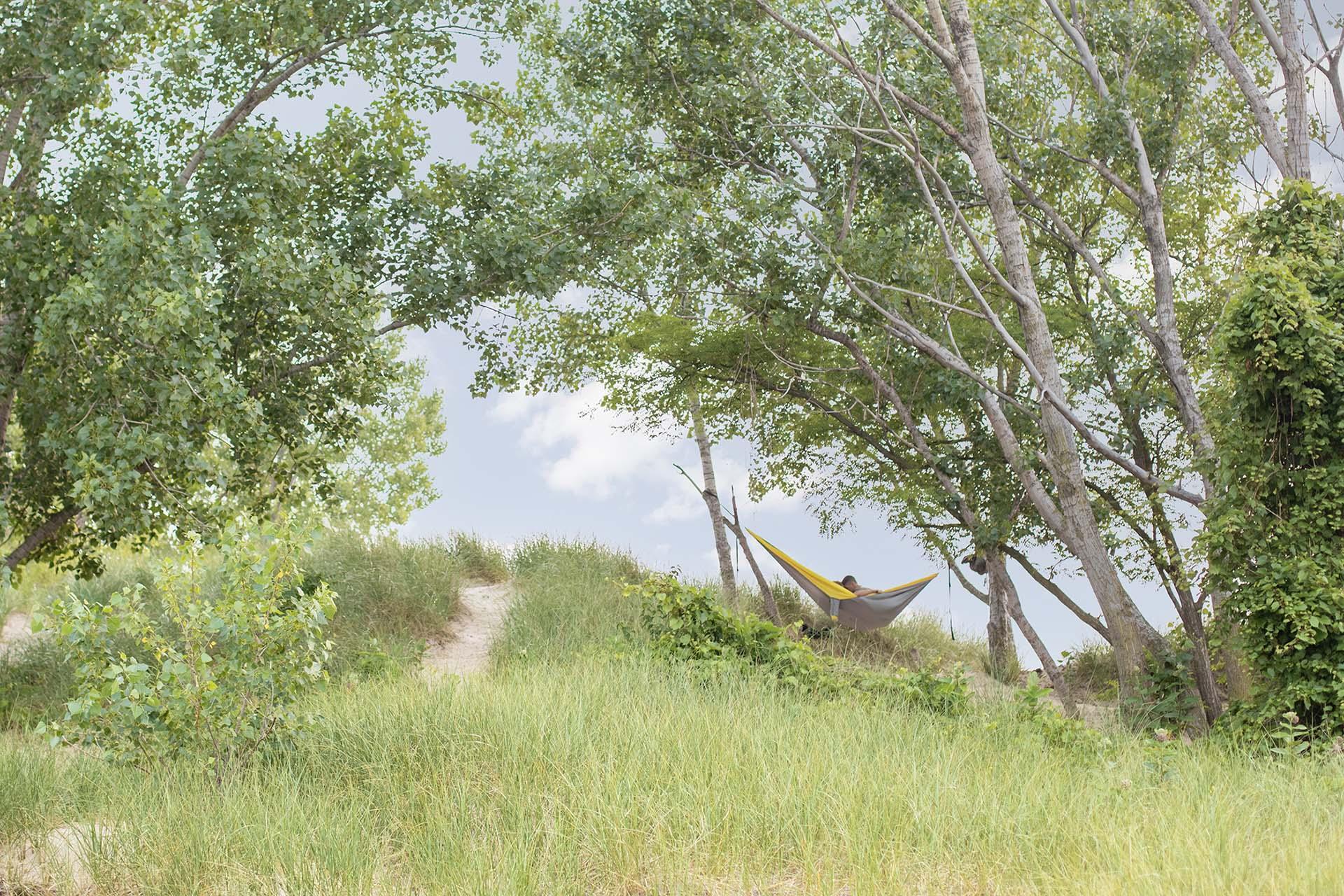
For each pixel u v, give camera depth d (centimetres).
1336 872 435
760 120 1452
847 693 920
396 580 1289
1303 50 1286
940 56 1212
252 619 656
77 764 646
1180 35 1443
